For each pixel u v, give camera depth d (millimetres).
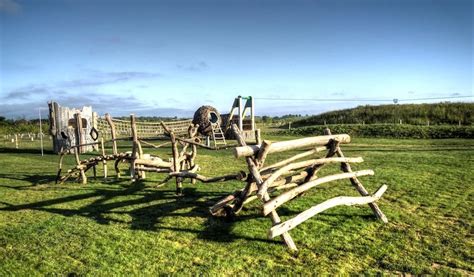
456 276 4844
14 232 6945
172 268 5238
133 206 8656
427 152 17719
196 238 6398
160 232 6746
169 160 13008
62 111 23406
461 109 42281
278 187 7660
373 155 17000
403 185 9984
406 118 43406
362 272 5031
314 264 5270
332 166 13781
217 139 30406
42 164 17484
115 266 5336
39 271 5246
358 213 7496
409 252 5617
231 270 5133
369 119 46188
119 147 26062
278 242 6086
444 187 9695
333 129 34625
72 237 6582
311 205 8141
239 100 29328
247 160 6324
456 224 6809
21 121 60812
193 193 9789
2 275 5137
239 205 7168
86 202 9242
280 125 56562
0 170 15484
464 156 15672
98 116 23031
